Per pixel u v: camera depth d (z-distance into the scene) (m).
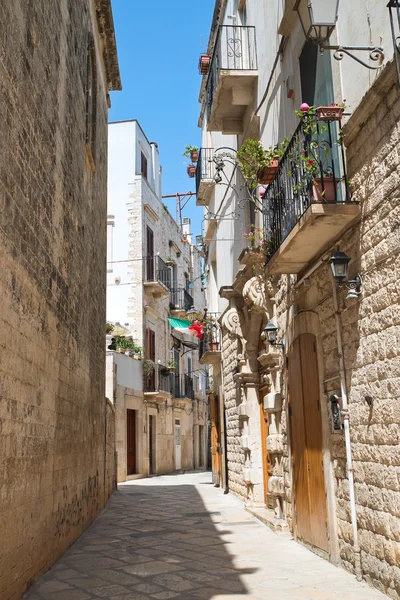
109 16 12.19
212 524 9.77
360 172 5.64
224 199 15.20
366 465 5.54
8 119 4.88
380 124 5.20
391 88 4.95
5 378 4.77
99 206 12.24
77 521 8.61
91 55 11.14
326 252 6.55
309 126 5.90
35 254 5.93
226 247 14.92
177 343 30.55
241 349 12.29
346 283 5.74
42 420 6.20
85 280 9.80
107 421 14.16
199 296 37.44
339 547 6.29
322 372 6.75
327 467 6.51
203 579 5.98
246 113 11.66
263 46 10.23
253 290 9.83
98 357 11.85
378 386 5.29
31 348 5.72
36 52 5.96
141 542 8.28
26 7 5.54
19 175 5.26
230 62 12.04
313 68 7.12
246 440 11.48
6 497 4.77
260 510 10.57
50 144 6.71
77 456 8.70
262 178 7.83
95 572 6.39
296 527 7.83
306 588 5.42
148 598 5.30
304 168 6.11
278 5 8.99
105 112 13.77
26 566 5.48
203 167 17.69
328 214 5.62
